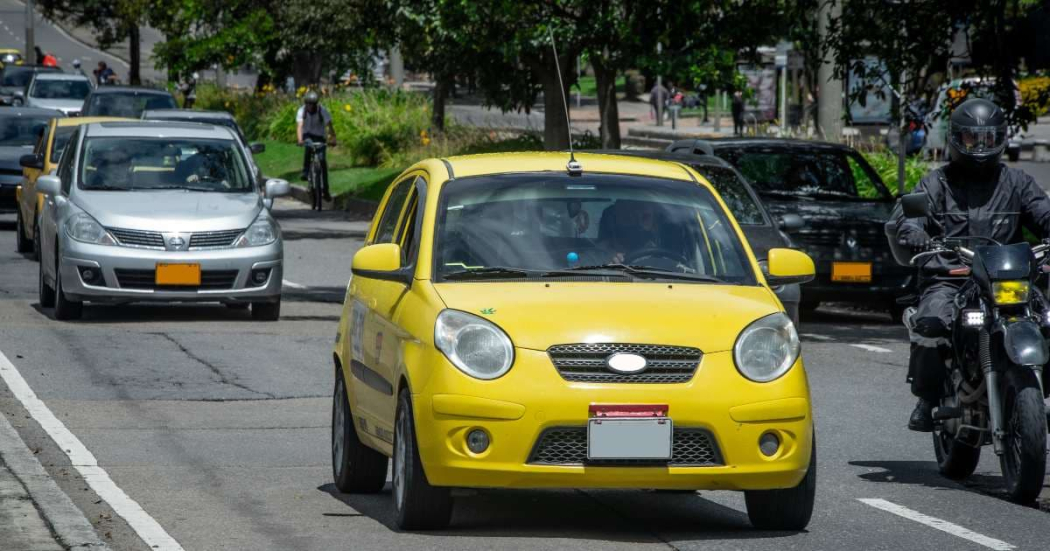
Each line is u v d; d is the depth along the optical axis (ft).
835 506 64.13
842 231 132.16
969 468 70.18
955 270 67.41
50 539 54.54
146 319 126.72
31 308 132.57
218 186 132.16
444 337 55.52
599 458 54.19
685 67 179.11
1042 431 62.49
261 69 402.93
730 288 59.98
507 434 54.13
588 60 188.34
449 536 57.52
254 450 76.28
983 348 64.69
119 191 128.47
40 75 392.47
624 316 55.72
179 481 68.28
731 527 59.93
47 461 72.08
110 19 545.85
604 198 63.16
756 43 183.73
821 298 133.69
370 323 63.52
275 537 57.52
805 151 140.77
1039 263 65.36
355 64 398.42
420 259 60.23
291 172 305.53
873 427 84.79
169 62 405.18
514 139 285.02
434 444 54.95
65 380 95.55
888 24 144.15
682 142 145.38
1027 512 63.16
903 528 59.77
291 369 102.06
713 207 63.98
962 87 146.20
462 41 185.88
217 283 123.13
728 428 54.80
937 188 68.49
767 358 56.03
